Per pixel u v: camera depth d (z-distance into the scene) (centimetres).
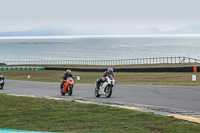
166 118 1366
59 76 6900
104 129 1152
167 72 5897
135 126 1209
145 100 2177
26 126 1243
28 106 1831
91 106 1784
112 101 2150
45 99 2195
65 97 2594
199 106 1828
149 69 6328
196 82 3938
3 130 1106
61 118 1411
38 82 5159
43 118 1423
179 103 1969
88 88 3509
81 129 1177
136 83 4028
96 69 7475
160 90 2850
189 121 1309
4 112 1620
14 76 7550
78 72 7725
